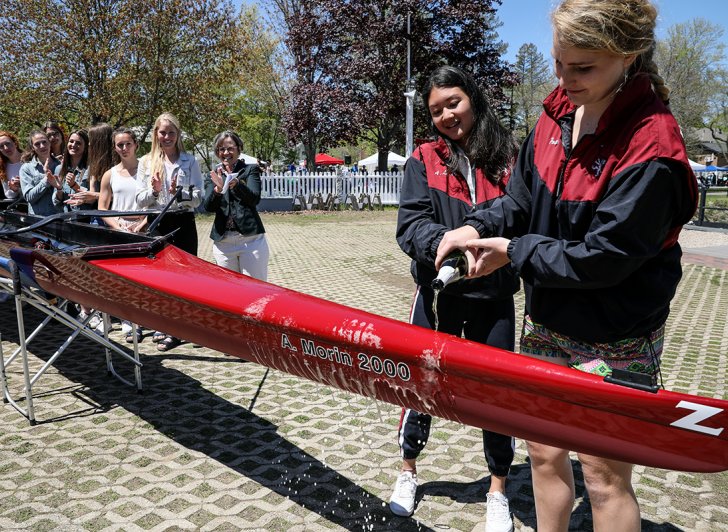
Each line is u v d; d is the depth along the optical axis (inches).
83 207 206.7
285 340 90.7
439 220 96.7
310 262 386.6
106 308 125.8
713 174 1968.5
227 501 105.8
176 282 107.5
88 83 692.1
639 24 55.7
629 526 69.0
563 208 66.1
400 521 100.4
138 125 767.1
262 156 1678.2
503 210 76.5
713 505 106.7
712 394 163.5
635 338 65.8
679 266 65.2
